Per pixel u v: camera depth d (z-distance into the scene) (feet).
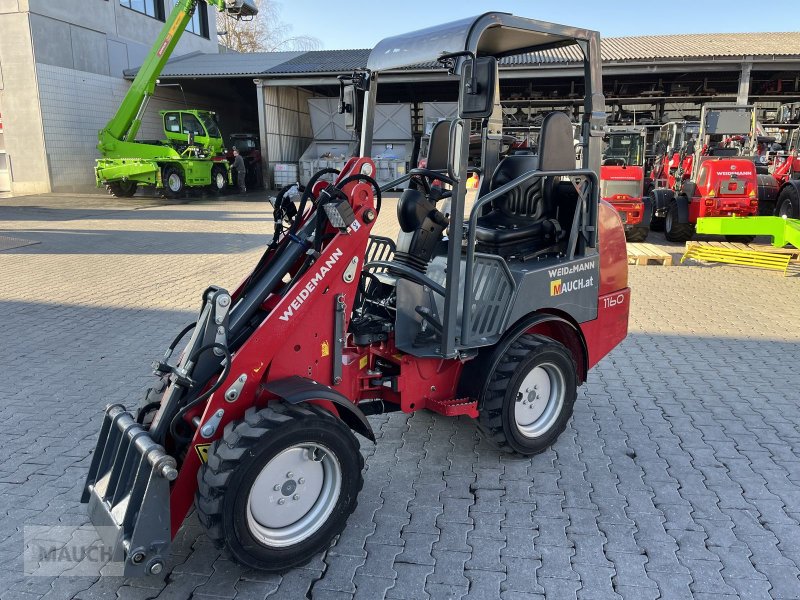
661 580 9.25
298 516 9.47
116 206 59.36
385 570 9.46
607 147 40.16
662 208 41.63
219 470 8.48
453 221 10.63
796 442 13.57
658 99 75.56
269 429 8.69
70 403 15.31
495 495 11.53
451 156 10.28
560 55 59.11
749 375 17.44
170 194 66.08
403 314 11.25
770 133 60.08
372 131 12.87
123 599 8.88
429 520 10.74
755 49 63.05
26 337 20.31
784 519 10.79
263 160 77.36
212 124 69.67
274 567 9.16
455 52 10.31
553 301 12.57
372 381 11.63
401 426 14.30
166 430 9.24
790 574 9.37
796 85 74.23
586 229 12.98
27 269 30.68
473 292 11.74
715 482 11.98
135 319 22.29
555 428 13.03
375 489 11.73
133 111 65.21
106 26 73.97
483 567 9.53
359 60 78.02
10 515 10.91
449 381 12.16
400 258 12.00
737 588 9.07
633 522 10.69
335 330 10.25
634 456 13.00
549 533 10.38
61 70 68.08
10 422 14.33
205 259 33.27
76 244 38.04
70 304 24.27
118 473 9.14
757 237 41.65
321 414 9.25
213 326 9.38
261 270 10.59
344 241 10.03
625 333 14.65
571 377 12.94
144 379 16.81
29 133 67.15
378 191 10.41
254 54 88.43
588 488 11.76
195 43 93.56
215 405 9.08
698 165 38.09
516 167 13.70
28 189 68.59
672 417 14.83
